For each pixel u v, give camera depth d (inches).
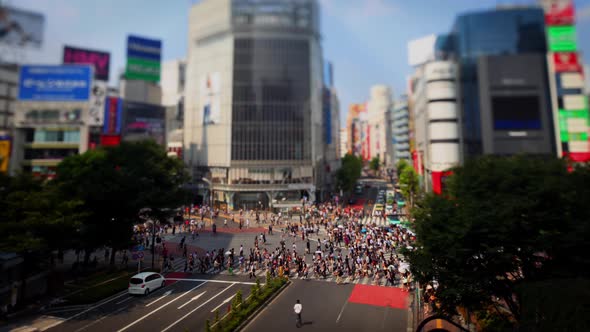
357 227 1967.3
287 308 975.6
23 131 2901.1
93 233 1256.8
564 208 704.4
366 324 869.2
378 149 7598.4
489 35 1873.8
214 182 3201.3
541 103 1800.0
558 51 1804.9
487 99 1863.9
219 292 1115.9
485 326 766.5
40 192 1064.2
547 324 475.5
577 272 634.2
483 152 1867.6
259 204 3073.3
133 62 4274.1
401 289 1127.6
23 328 844.6
